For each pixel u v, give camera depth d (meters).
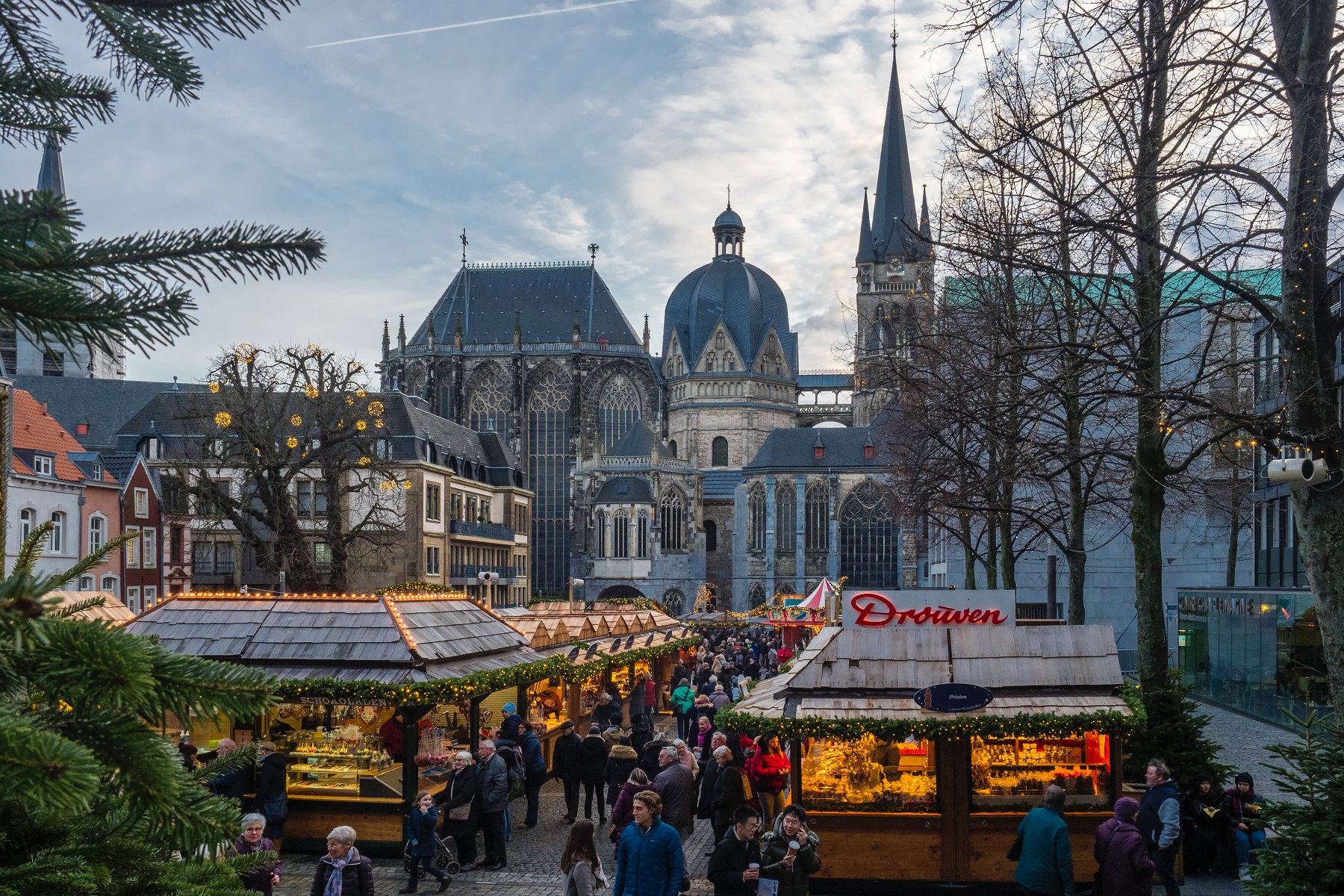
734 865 14.91
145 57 4.48
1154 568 22.84
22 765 3.30
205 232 4.22
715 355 154.50
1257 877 14.01
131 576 69.94
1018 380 29.16
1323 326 15.49
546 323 147.50
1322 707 37.56
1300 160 14.80
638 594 133.25
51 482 61.56
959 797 19.31
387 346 147.12
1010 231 22.48
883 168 156.62
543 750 32.19
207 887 4.84
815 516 135.50
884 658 20.00
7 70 4.53
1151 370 22.19
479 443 110.81
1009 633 20.23
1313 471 14.79
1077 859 19.08
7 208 3.91
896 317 43.09
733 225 161.62
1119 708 18.83
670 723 43.97
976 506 33.00
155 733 4.12
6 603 3.31
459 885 20.59
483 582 94.25
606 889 19.48
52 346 4.14
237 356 54.62
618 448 137.50
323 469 57.62
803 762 19.66
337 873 14.64
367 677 22.44
